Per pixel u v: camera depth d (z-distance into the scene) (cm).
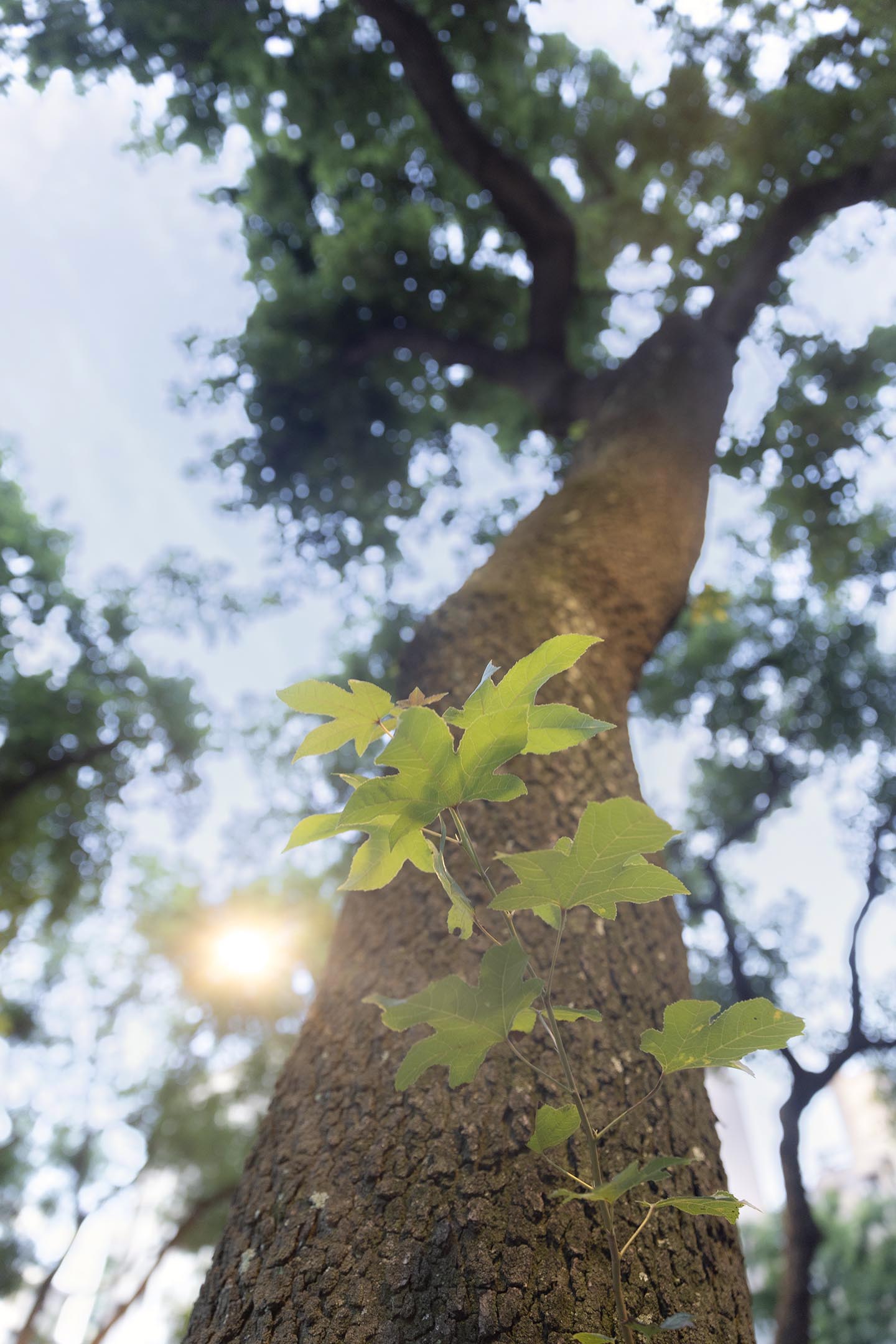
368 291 867
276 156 840
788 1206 809
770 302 802
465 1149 118
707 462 395
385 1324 98
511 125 743
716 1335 104
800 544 883
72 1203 1404
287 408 943
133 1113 1462
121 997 1570
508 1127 120
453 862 173
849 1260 1712
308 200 880
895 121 561
